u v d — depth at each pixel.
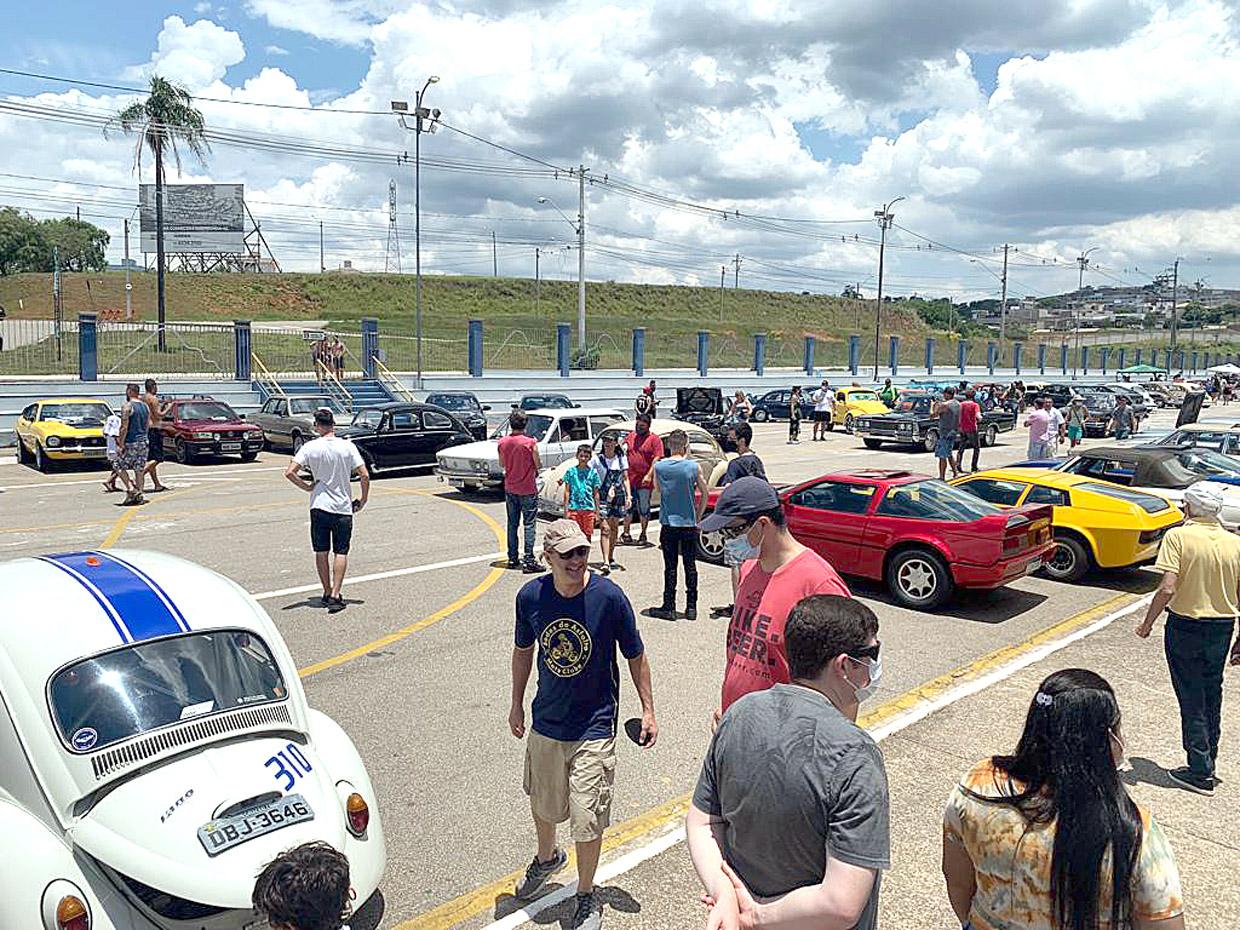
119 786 3.46
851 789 2.21
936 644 8.55
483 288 93.31
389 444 19.73
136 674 3.78
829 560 10.40
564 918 4.15
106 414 21.61
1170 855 2.28
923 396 29.50
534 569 11.23
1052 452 22.36
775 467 23.02
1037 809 2.33
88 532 13.13
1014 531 9.41
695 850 2.39
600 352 46.56
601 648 4.16
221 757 3.66
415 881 4.48
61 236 103.25
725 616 9.30
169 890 3.26
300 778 3.73
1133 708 6.84
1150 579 11.27
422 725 6.42
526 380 36.78
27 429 20.86
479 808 5.22
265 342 36.97
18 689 3.58
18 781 3.46
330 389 31.23
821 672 2.53
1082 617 9.52
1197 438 17.41
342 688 7.14
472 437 21.00
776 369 53.66
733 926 2.22
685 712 6.72
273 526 13.77
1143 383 68.81
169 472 20.59
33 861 3.26
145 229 81.69
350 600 9.73
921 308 134.88
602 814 4.11
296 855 2.40
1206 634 5.34
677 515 9.04
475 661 7.79
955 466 20.97
